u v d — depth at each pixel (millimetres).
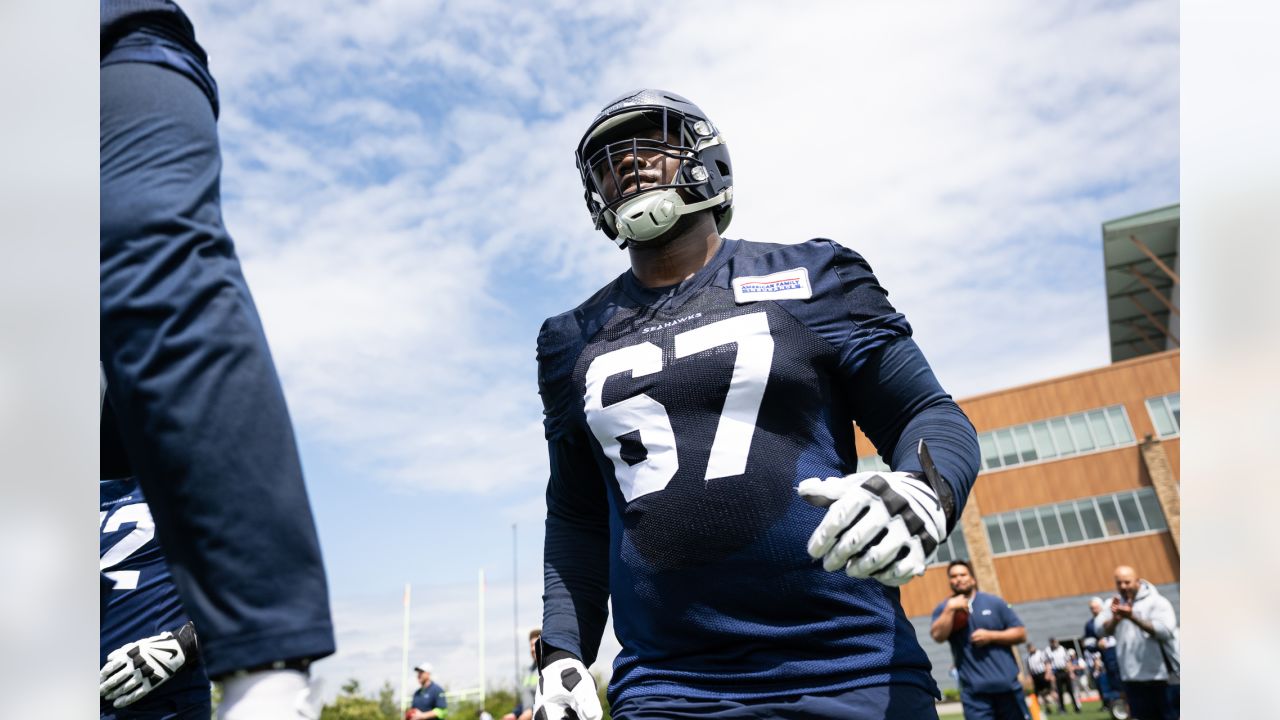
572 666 1990
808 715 1644
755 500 1748
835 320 1879
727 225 2221
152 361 964
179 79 1114
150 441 962
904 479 1442
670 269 2059
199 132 1099
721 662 1739
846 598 1729
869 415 1931
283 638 976
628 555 1866
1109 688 11766
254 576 972
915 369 1878
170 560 989
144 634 2752
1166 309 42250
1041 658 19750
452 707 29453
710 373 1829
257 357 1032
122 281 978
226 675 970
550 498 2295
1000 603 6090
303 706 994
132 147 1035
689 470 1795
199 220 1035
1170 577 30375
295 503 1016
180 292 987
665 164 2053
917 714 1667
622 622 1916
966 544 33250
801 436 1820
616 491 1940
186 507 963
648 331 1963
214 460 965
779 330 1850
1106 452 32094
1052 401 33188
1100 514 31781
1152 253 36312
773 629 1715
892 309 1955
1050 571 31984
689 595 1765
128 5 1109
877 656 1696
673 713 1722
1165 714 7086
